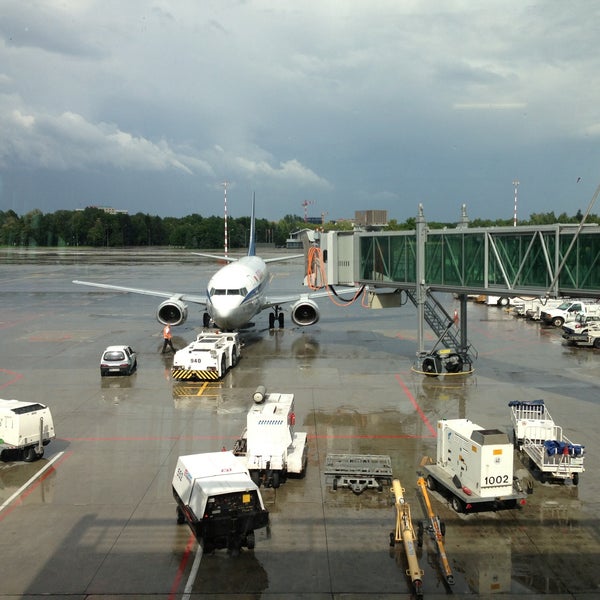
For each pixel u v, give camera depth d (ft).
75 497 63.16
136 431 83.92
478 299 233.76
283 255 566.77
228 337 125.59
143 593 46.47
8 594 46.37
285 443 65.67
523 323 179.63
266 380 112.16
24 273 368.07
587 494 64.03
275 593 46.42
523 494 58.70
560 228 84.79
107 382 111.34
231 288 135.54
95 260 522.88
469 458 59.57
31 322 182.50
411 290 127.75
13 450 75.36
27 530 56.29
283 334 161.89
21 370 120.88
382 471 65.46
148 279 321.93
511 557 51.60
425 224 113.29
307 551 52.65
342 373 117.19
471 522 57.88
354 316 195.83
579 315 156.15
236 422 87.71
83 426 86.17
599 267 80.02
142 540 54.54
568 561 50.98
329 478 67.97
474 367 122.31
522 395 101.30
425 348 141.49
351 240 130.52
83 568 49.96
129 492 64.34
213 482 53.47
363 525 57.36
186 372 109.50
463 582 47.91
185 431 83.87
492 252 98.53
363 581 48.08
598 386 106.93
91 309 211.82
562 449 65.41
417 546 53.31
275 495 64.08
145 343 149.38
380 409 93.81
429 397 100.37
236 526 50.83
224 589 46.96
